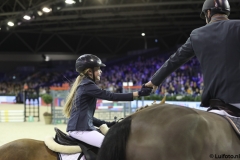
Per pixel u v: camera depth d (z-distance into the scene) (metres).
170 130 2.41
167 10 21.33
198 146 2.37
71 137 3.66
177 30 31.19
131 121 2.55
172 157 2.35
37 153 3.57
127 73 30.88
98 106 14.96
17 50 33.16
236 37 2.63
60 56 34.31
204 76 2.82
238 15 23.05
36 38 33.06
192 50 2.88
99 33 33.44
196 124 2.43
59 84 30.88
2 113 16.05
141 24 27.69
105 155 2.45
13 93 29.33
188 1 17.66
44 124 14.55
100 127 3.80
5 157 3.48
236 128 2.52
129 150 2.43
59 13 24.98
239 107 2.67
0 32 31.91
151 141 2.40
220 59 2.67
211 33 2.76
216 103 2.75
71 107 3.66
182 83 23.11
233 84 2.63
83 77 3.67
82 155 3.57
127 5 18.83
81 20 27.14
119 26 28.59
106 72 32.12
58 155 3.58
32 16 19.64
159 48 33.84
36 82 32.19
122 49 35.19
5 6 24.52
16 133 11.67
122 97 3.31
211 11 2.93
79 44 33.94
